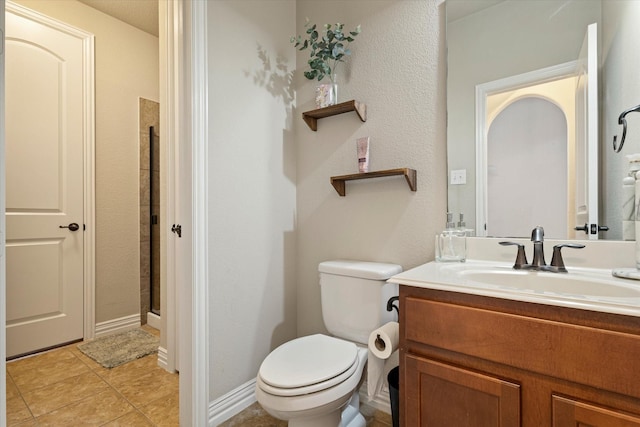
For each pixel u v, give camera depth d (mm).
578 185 1224
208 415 1467
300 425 1201
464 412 894
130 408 1630
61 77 2396
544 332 782
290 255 1948
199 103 1438
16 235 2189
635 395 681
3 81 965
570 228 1235
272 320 1823
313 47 1724
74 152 2461
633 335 688
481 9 1412
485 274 1142
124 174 2754
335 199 1824
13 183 2184
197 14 1436
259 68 1758
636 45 1132
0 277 968
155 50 2973
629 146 1131
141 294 2848
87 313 2508
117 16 2676
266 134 1796
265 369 1167
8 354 2143
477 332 875
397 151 1606
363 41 1727
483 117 1402
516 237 1333
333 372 1137
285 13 1938
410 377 991
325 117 1859
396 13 1623
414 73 1563
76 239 2463
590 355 728
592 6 1209
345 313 1513
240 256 1639
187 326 1433
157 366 2080
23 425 1494
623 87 1149
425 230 1527
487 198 1392
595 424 719
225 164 1568
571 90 1240
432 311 952
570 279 1022
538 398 792
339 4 1820
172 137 1942
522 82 1331
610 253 1144
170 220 1960
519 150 1333
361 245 1726
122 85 2746
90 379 1909
